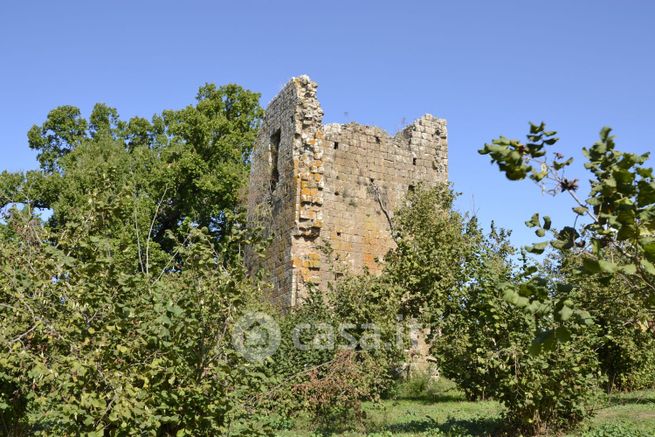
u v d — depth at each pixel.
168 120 36.78
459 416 14.32
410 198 21.70
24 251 7.27
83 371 5.64
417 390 19.30
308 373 12.48
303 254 22.03
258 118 36.25
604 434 10.91
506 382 10.86
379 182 24.28
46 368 5.86
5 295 7.05
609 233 3.53
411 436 11.46
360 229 23.39
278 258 22.78
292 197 22.58
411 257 16.83
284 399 11.55
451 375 12.29
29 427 8.12
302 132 23.12
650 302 3.82
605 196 3.53
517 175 3.59
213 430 6.60
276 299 22.22
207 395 6.59
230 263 7.03
